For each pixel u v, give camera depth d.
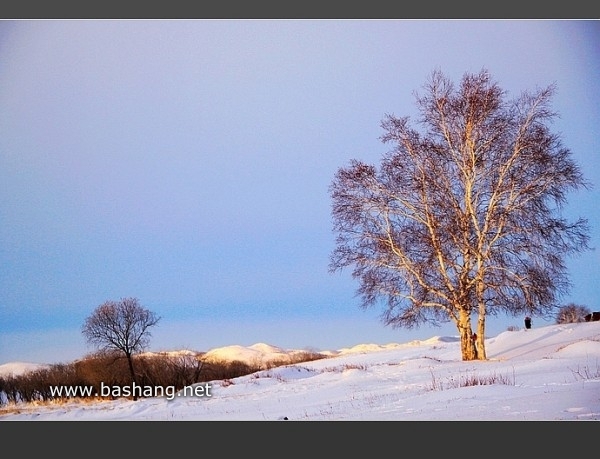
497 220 29.17
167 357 35.16
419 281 29.27
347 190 30.38
